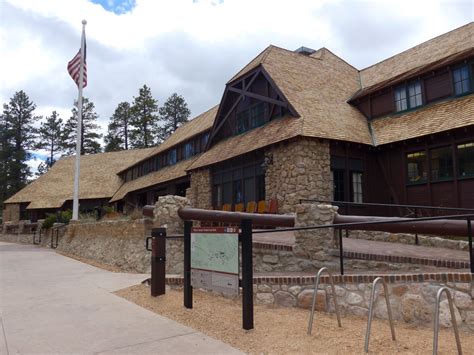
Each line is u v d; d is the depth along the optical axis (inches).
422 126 538.9
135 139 2329.0
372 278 232.7
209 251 236.2
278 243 364.5
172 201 431.8
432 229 295.4
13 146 2353.6
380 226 309.9
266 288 264.7
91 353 172.6
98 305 267.9
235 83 749.3
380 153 607.5
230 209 697.6
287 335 194.7
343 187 578.2
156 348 177.9
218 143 823.7
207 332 202.5
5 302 282.2
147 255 439.8
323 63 781.9
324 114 601.9
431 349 174.2
